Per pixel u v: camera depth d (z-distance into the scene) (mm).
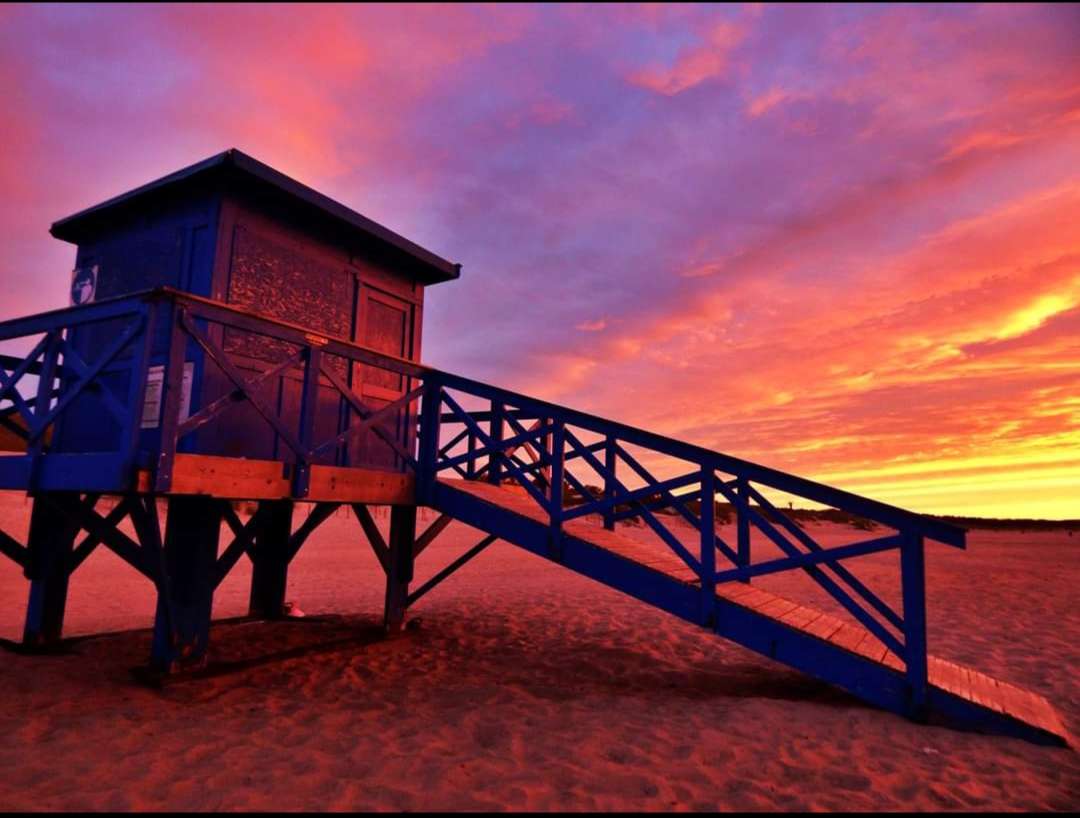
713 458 5344
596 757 3799
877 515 4750
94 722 4262
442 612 9227
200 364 5578
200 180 5863
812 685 5676
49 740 3939
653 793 3318
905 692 4543
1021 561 19312
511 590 11609
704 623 5203
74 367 4934
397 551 7465
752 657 6770
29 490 5086
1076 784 3547
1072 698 5508
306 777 3486
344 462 6289
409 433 7680
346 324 6996
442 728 4328
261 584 8234
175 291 4449
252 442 5969
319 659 6207
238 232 5969
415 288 7965
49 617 6289
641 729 4281
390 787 3357
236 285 5914
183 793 3268
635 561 5551
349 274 7070
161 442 4402
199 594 5426
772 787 3400
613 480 5770
